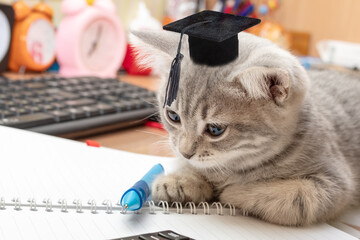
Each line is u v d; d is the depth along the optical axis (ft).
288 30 7.34
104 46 6.19
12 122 3.56
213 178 3.15
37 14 5.74
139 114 4.26
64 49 5.91
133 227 2.25
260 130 2.97
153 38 3.25
